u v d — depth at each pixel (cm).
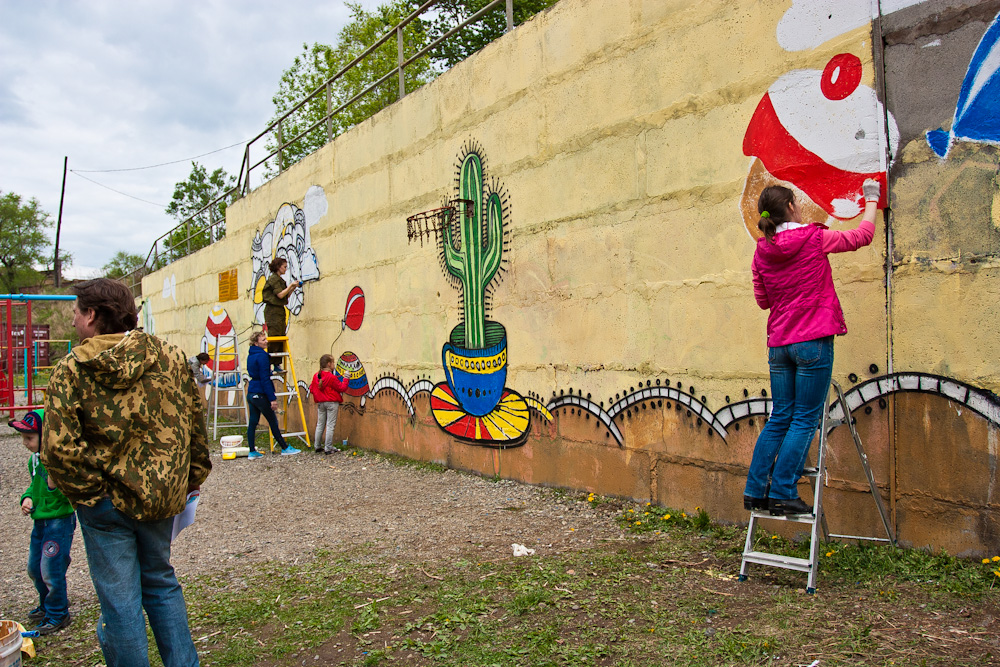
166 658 297
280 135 1288
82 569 531
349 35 2681
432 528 571
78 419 275
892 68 400
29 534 644
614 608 365
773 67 460
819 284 368
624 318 571
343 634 368
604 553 460
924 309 385
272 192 1286
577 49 612
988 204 360
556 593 392
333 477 827
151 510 282
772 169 461
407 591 423
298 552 537
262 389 1010
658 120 539
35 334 2892
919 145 388
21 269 5169
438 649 337
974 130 365
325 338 1092
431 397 826
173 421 295
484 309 736
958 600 332
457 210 772
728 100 488
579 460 621
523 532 534
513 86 687
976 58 365
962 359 369
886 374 402
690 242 515
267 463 955
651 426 549
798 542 440
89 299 290
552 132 641
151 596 297
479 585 419
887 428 401
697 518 493
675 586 389
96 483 275
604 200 588
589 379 607
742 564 387
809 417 371
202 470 318
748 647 307
